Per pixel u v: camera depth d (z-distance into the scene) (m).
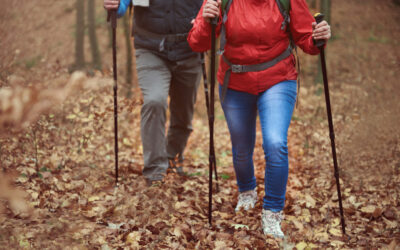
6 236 2.17
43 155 3.86
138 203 3.04
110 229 2.59
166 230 2.64
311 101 8.20
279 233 2.73
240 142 3.05
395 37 15.06
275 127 2.74
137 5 3.53
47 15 11.84
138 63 3.72
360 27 16.11
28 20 6.60
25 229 2.30
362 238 2.74
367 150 4.79
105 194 3.29
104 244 2.37
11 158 3.47
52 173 3.63
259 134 6.80
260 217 3.09
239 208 3.21
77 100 4.02
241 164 3.15
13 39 3.76
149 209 2.91
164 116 3.66
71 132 4.30
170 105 4.14
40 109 1.28
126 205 2.95
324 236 2.73
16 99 1.24
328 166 4.61
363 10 17.39
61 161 3.86
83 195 3.18
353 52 13.64
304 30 2.79
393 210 3.26
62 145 4.21
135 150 5.16
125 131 5.59
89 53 12.80
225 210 3.24
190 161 5.03
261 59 2.79
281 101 2.80
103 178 3.68
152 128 3.61
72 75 1.33
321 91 9.42
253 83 2.85
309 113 7.24
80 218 2.69
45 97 1.28
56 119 4.11
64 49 9.55
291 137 6.04
